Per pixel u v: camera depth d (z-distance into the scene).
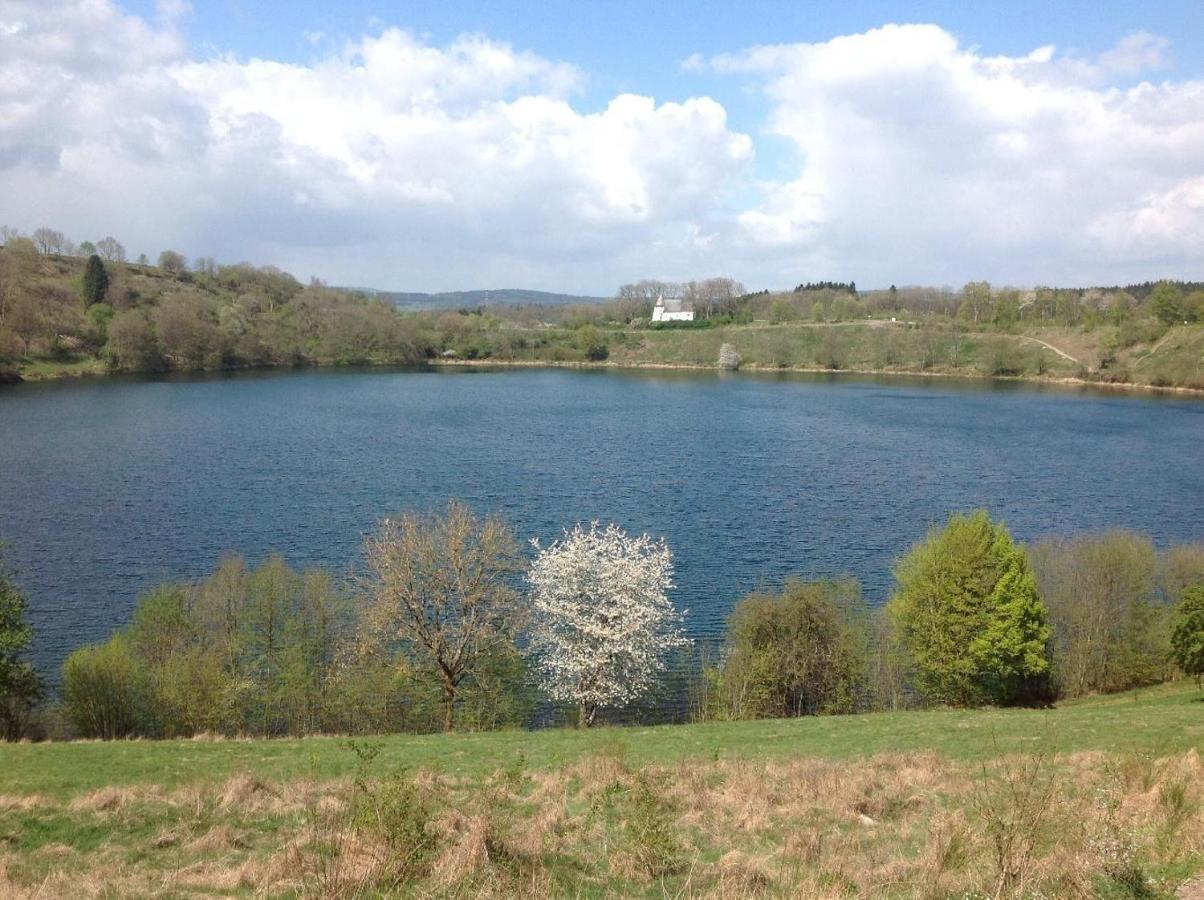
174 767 21.81
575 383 177.00
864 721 29.64
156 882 12.94
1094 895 9.53
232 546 53.88
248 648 35.94
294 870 12.74
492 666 35.28
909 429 113.25
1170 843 11.11
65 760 22.28
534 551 54.56
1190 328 174.25
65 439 91.25
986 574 36.53
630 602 35.78
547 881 11.91
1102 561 42.47
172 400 128.00
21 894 12.39
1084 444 101.44
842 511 66.94
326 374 182.62
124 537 55.41
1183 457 92.94
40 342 155.25
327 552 52.91
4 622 31.02
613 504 67.75
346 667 34.78
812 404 142.25
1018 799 12.91
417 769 21.00
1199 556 45.12
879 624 39.91
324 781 19.75
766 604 37.19
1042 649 36.94
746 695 36.09
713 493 72.56
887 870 12.11
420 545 34.31
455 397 146.62
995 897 9.35
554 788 18.33
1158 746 21.78
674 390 164.75
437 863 12.23
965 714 31.00
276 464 80.88
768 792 17.89
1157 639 41.81
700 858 13.85
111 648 32.03
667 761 22.58
